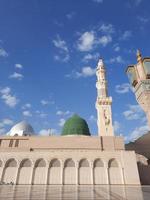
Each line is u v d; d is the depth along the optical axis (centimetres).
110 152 4409
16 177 4066
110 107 6500
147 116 3844
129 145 5625
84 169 4250
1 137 4816
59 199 1087
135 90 4209
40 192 1658
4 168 4175
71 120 6250
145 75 4022
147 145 5466
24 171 4162
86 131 6038
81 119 6344
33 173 4138
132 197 1180
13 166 4234
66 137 4850
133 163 4250
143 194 1407
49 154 4338
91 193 1545
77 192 1673
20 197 1173
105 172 4206
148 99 3841
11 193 1495
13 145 4722
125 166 4219
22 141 4797
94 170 4244
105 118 6250
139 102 4091
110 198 1129
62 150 4431
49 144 4725
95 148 4706
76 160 4300
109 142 4838
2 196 1229
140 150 5469
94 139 4841
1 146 4691
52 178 4094
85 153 4384
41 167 4238
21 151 4422
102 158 4338
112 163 4341
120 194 1423
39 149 4647
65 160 4309
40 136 4844
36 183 4016
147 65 4100
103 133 6012
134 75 4266
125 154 4372
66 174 4166
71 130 5922
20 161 4241
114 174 4191
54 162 4312
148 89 3906
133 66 4378
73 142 4775
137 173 4119
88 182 4081
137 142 5622
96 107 6656
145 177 4484
